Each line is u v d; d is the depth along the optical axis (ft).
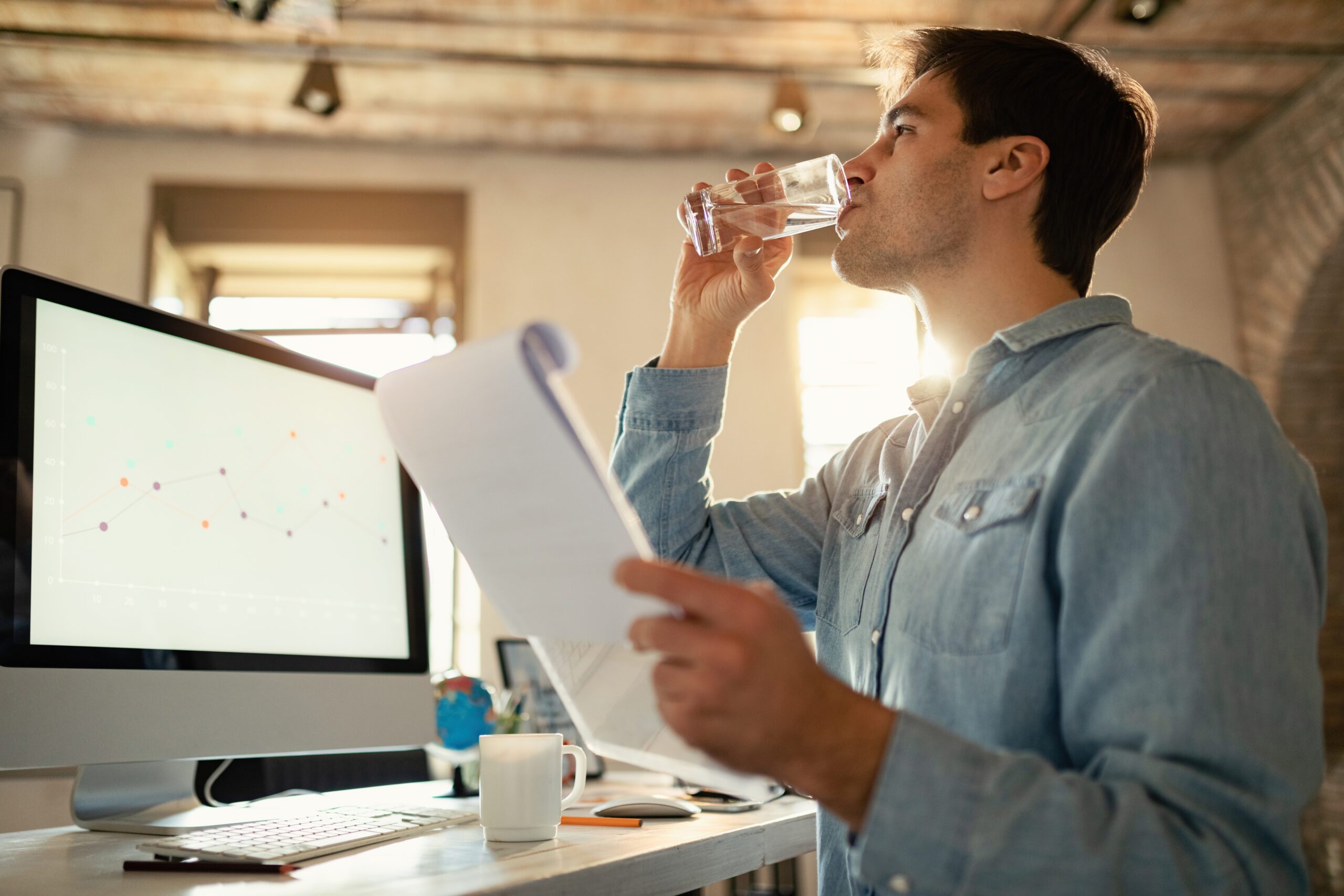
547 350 2.00
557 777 2.88
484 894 2.04
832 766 2.00
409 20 11.66
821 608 3.58
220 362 3.59
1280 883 1.98
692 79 12.90
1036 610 2.50
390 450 4.22
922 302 3.61
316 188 13.88
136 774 3.41
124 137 13.64
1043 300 3.40
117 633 3.05
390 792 4.71
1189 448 2.33
